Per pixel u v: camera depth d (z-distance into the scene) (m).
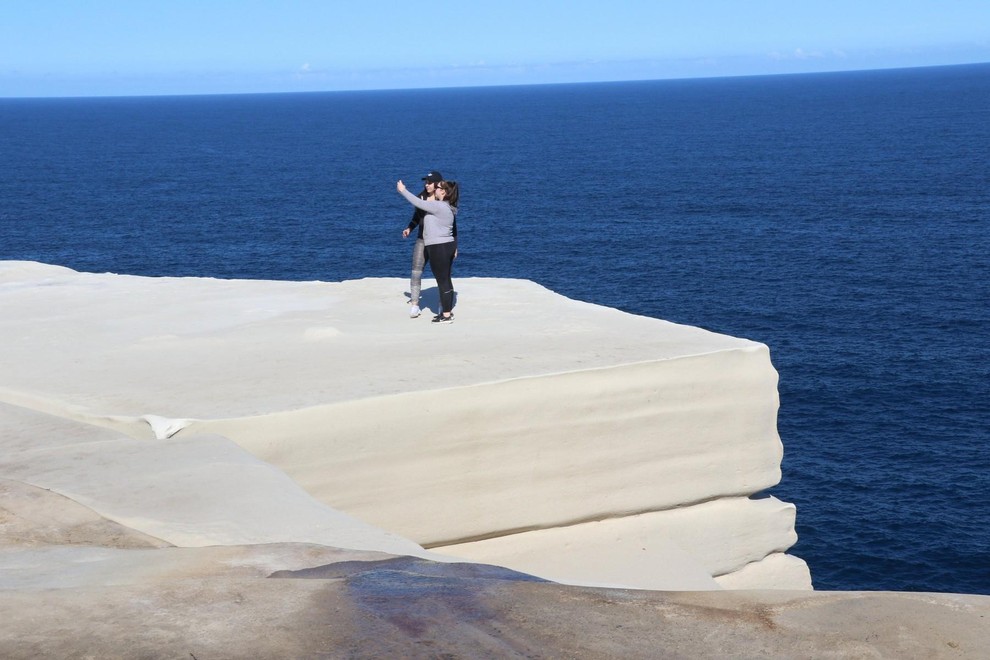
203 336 9.80
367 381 8.00
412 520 7.83
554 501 8.27
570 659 3.46
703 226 77.06
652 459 8.56
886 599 3.89
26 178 121.50
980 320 44.41
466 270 60.19
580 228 77.06
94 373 8.62
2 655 3.42
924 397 34.03
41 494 5.81
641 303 50.16
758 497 9.38
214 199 98.69
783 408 33.44
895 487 26.75
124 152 169.75
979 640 3.54
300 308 11.00
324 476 7.50
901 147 142.38
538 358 8.56
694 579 8.29
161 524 5.46
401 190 9.84
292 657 3.43
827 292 51.41
